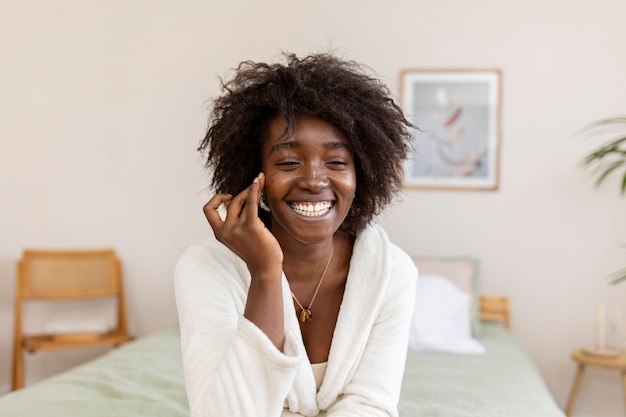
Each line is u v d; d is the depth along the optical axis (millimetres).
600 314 3518
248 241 1217
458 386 2502
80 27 4078
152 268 4066
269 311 1213
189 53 4004
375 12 3867
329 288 1453
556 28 3764
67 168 4105
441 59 3834
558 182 3773
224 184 1436
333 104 1259
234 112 1340
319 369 1431
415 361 2965
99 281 4004
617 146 3461
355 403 1372
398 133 1417
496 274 3820
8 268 4113
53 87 4102
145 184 4062
